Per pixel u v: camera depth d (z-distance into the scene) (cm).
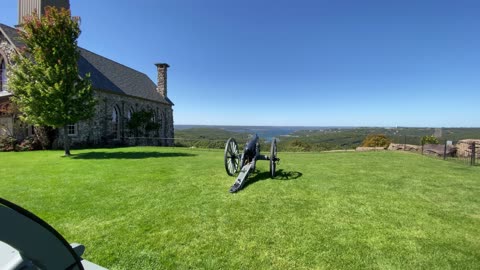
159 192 579
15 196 548
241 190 595
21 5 1923
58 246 136
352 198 534
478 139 1358
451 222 415
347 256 316
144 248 334
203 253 322
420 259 311
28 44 1178
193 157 1227
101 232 378
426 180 702
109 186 633
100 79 2167
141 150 1612
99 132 2041
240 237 362
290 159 1180
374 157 1238
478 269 292
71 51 1216
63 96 1185
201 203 502
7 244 124
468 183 670
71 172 812
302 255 318
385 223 409
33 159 1135
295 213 449
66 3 2044
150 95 2870
